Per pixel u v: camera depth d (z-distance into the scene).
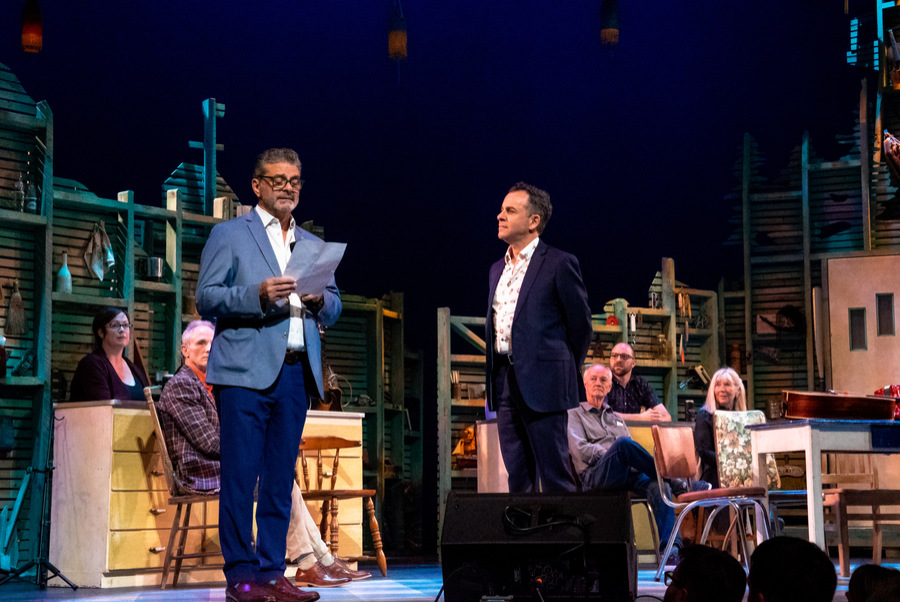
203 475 5.43
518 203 4.44
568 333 4.37
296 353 3.62
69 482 5.84
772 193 10.49
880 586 2.15
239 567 3.45
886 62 9.66
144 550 5.66
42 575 5.60
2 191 8.07
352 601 4.09
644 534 7.36
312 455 6.30
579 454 6.52
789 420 5.25
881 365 9.65
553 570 3.35
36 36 7.23
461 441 9.78
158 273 8.75
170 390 5.46
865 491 5.99
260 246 3.66
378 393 10.38
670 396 10.35
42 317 7.95
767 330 10.40
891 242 9.94
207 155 9.40
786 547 2.16
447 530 3.42
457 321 9.83
